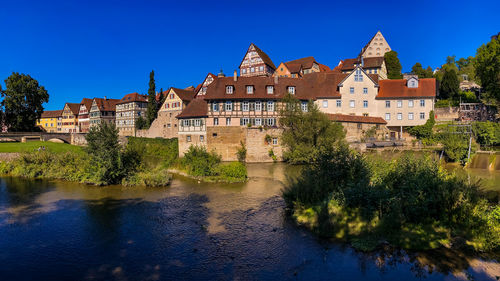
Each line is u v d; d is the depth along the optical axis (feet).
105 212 57.47
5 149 141.49
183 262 37.27
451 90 177.99
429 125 140.26
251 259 37.58
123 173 83.97
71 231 47.91
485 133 118.01
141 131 234.38
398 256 36.83
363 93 151.64
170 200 65.72
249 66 218.18
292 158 110.83
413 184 45.29
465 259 35.78
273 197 66.95
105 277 34.17
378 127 141.38
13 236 46.09
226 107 137.39
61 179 91.61
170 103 208.03
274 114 135.03
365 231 42.19
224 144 125.90
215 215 54.80
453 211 42.86
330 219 44.55
